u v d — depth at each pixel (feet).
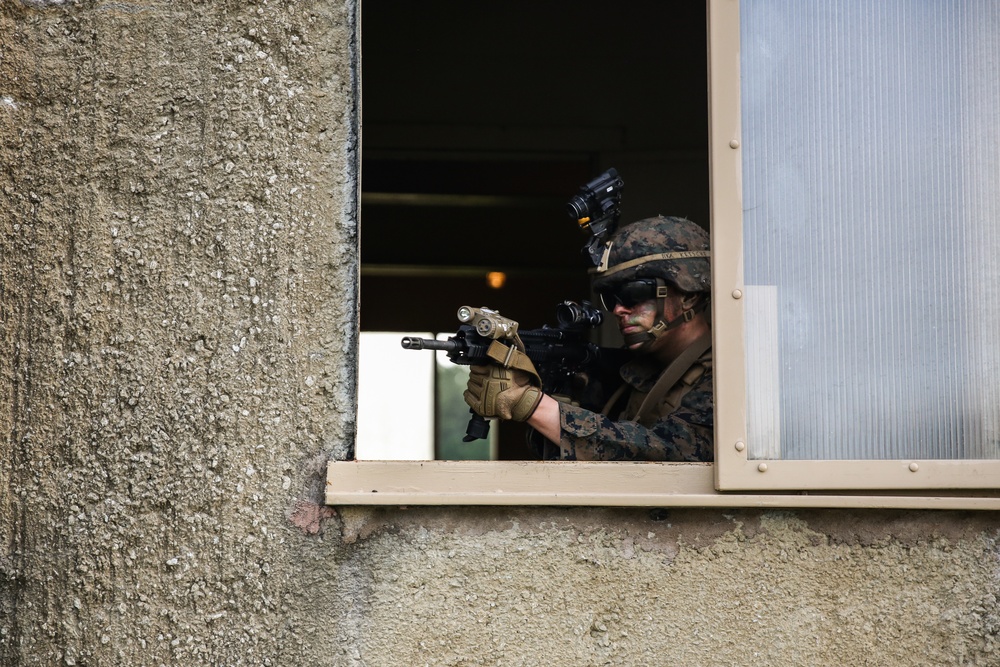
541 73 42.14
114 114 19.15
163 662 18.37
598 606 18.81
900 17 20.25
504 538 18.85
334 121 19.22
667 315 22.29
